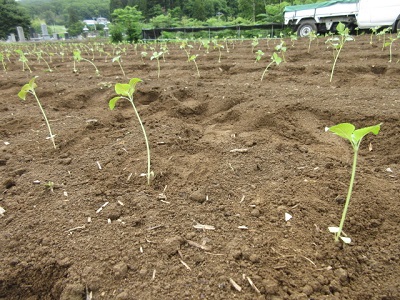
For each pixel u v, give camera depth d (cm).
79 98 381
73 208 158
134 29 2000
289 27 1444
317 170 185
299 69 484
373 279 113
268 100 315
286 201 155
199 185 175
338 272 114
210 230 137
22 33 3625
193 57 422
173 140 235
